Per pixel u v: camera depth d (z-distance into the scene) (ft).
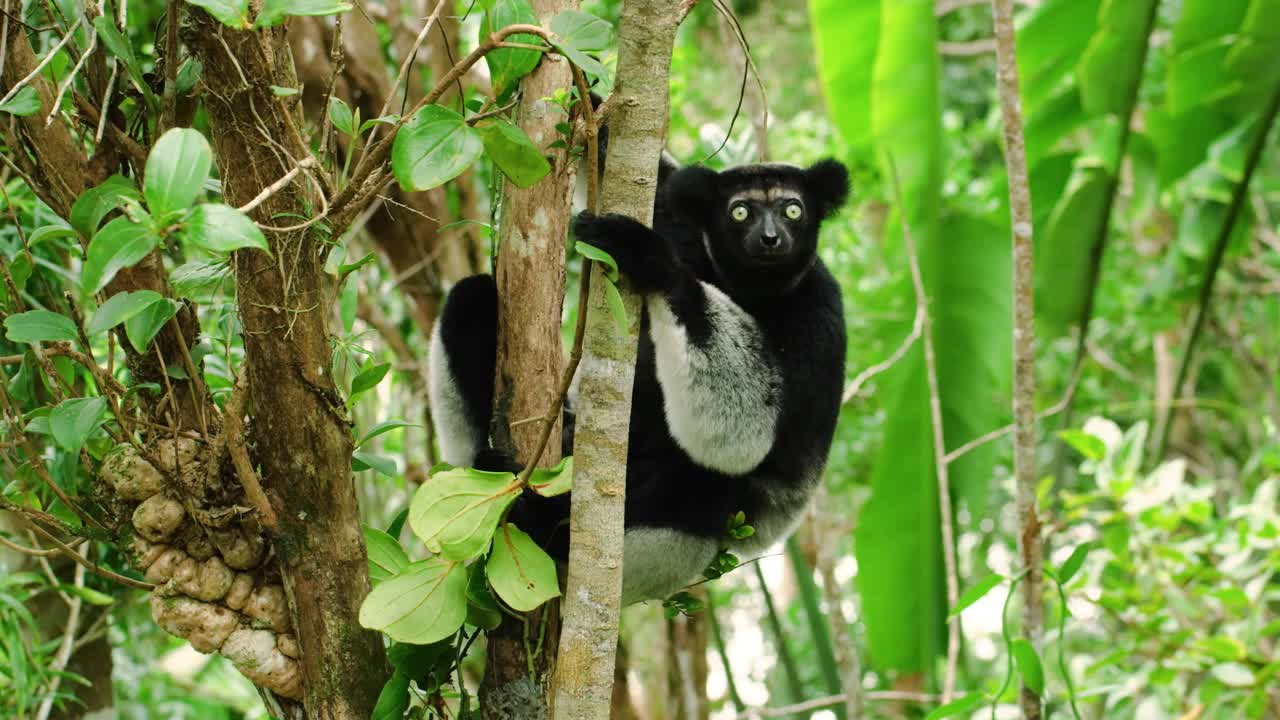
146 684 18.78
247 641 9.09
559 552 12.07
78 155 8.83
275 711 9.43
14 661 11.80
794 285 14.46
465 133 7.59
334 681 9.08
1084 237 19.74
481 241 18.11
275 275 8.41
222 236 6.69
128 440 8.64
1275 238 25.70
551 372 10.42
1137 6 18.01
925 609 18.99
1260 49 18.86
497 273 10.57
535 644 10.07
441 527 9.13
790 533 14.44
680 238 15.06
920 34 18.38
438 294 17.71
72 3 9.00
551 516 11.93
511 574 9.31
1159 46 24.75
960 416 19.19
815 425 14.03
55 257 12.28
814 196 14.96
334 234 8.45
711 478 13.41
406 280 17.66
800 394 13.89
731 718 18.42
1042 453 27.86
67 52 8.93
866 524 19.25
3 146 9.52
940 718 11.93
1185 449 26.71
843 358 14.74
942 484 15.47
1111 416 27.76
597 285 8.39
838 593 17.72
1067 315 20.13
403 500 21.01
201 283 8.54
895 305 19.75
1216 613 18.04
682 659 19.15
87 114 8.51
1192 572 15.90
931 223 18.86
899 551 19.13
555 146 8.85
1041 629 13.76
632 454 14.19
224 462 9.07
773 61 33.42
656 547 13.20
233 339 10.35
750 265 14.19
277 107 8.20
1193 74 19.86
